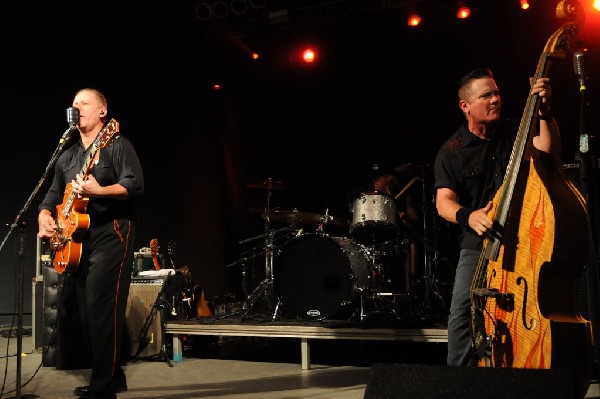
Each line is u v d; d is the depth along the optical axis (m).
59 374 4.32
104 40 7.61
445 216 2.53
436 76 7.70
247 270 7.51
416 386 1.73
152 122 7.87
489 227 2.20
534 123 2.14
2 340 6.12
